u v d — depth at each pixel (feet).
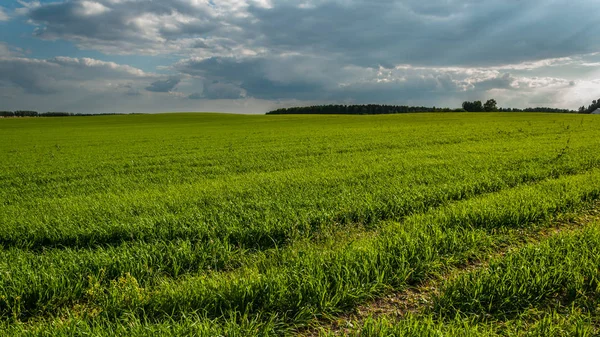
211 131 176.86
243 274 17.52
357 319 13.99
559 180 35.32
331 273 16.28
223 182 43.16
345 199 29.91
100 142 129.90
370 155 67.15
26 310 15.42
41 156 90.94
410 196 30.35
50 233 24.00
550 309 13.58
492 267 16.49
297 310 14.25
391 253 18.24
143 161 72.79
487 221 23.30
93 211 29.43
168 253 19.98
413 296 15.53
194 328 12.58
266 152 79.71
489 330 12.53
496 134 105.50
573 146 66.23
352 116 318.45
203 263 19.17
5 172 64.13
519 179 38.06
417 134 114.83
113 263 18.51
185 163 67.77
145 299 14.99
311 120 266.77
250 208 28.71
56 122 313.94
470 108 518.78
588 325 12.23
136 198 35.19
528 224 23.44
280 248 21.29
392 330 12.09
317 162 60.44
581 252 17.53
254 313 14.10
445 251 19.06
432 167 47.96
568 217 24.59
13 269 17.90
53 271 17.53
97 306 14.96
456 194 32.01
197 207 29.25
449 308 14.06
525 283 14.67
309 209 27.12
